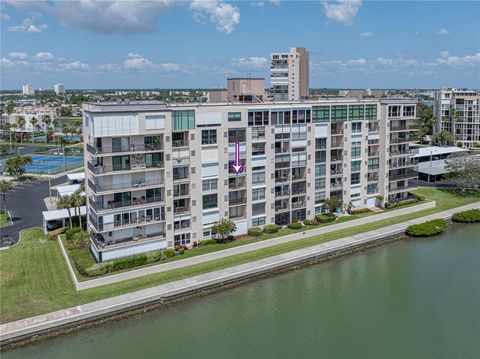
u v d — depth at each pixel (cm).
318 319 5456
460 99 17150
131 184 6538
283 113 7875
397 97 10012
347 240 7688
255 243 7288
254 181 7744
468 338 5075
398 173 9869
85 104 7025
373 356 4747
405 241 8100
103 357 4712
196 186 7131
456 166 10775
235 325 5322
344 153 8862
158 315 5534
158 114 6531
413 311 5644
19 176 13400
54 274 6269
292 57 13588
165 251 6750
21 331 4900
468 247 7800
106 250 6412
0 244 7569
